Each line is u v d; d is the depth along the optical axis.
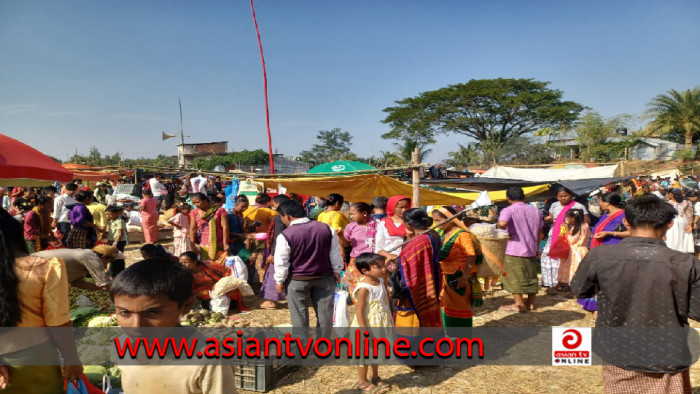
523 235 6.44
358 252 6.58
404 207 5.93
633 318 2.68
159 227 13.41
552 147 53.16
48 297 2.23
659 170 30.89
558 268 7.50
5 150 3.85
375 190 8.60
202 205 7.47
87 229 7.38
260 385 4.23
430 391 4.24
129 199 15.81
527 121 59.09
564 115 54.91
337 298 5.33
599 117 47.75
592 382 4.37
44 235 7.98
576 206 7.34
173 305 1.77
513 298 7.34
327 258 5.08
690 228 9.66
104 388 3.53
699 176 30.75
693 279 2.58
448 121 60.91
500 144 51.53
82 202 8.17
